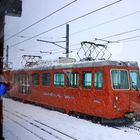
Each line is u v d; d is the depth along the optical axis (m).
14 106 22.58
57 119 15.72
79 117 16.17
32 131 12.48
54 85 18.69
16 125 14.05
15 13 6.12
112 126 13.72
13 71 27.67
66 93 17.02
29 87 23.44
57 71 18.33
